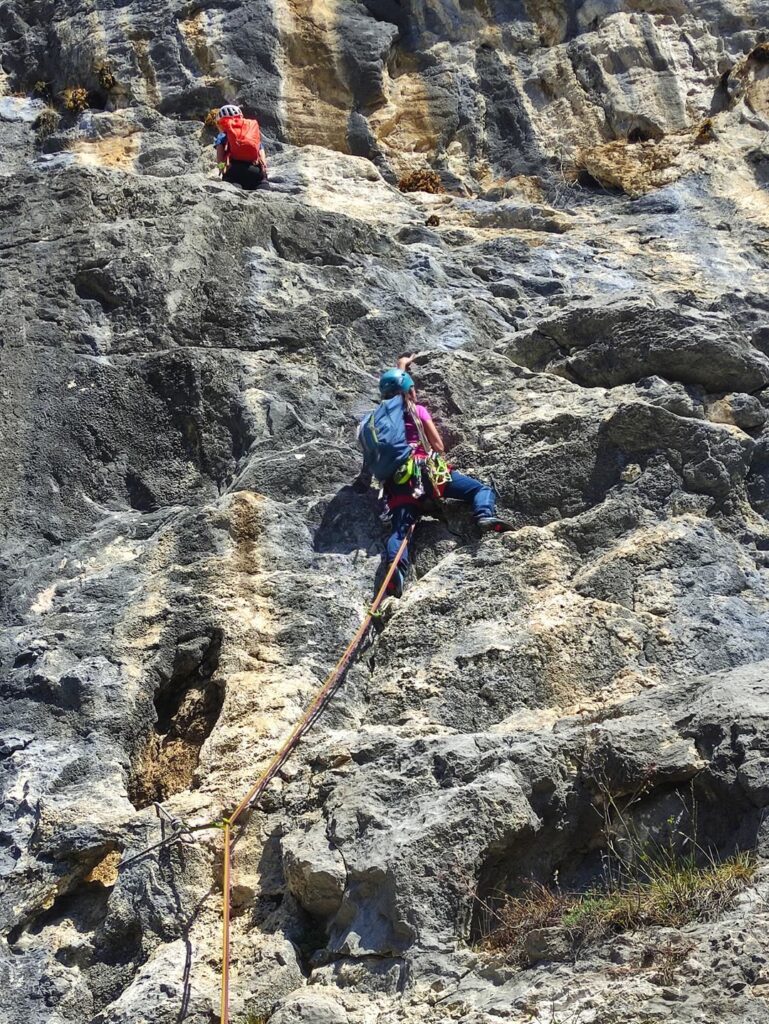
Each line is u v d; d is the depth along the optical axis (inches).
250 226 446.0
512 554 343.6
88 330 419.8
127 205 451.8
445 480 355.6
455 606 333.1
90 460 391.9
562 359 413.7
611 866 265.7
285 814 288.0
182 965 267.4
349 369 418.0
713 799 262.8
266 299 430.3
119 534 372.5
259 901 279.4
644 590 333.1
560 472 364.5
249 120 512.1
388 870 255.9
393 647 327.0
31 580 360.8
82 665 327.0
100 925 283.7
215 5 594.2
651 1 594.2
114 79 578.9
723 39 583.2
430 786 274.8
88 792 304.2
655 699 286.0
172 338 417.7
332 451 379.6
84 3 606.5
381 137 575.2
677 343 391.9
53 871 289.1
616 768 267.9
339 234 457.1
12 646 337.1
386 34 589.3
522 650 315.9
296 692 316.8
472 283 464.1
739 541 355.6
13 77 607.5
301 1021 238.8
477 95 582.6
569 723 289.4
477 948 250.5
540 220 520.1
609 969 226.4
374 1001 245.1
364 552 355.6
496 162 567.2
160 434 397.1
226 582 343.9
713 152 543.2
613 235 507.5
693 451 363.3
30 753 312.3
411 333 432.5
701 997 212.1
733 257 487.2
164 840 284.2
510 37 597.6
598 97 572.7
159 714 329.4
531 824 263.4
